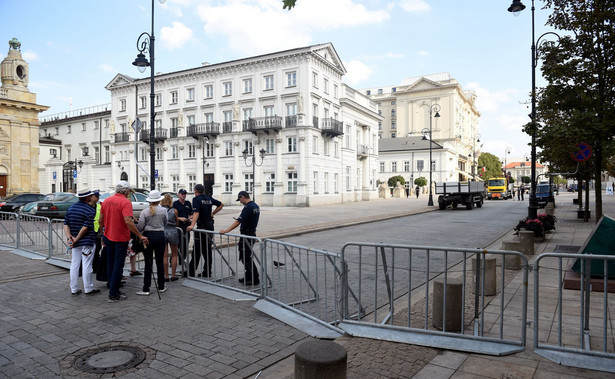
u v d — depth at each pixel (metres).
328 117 38.06
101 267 7.32
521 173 135.88
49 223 9.66
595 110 10.43
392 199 49.38
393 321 5.35
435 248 4.57
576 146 10.52
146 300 6.37
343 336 4.84
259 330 5.07
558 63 11.36
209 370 3.97
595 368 3.82
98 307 5.96
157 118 42.41
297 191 34.34
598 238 6.42
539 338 4.61
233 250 11.33
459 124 89.69
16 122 33.88
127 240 6.43
